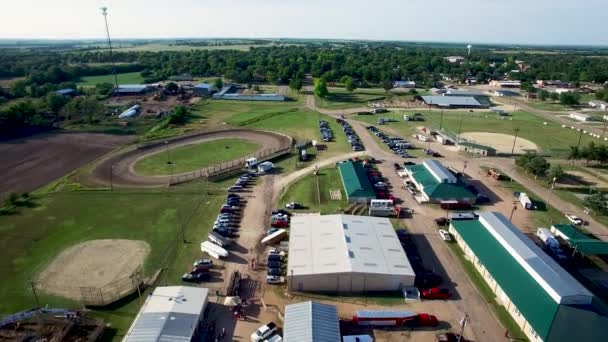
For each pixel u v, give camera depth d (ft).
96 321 163.53
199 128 479.00
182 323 155.02
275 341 155.33
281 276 197.26
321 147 411.34
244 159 368.89
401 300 182.29
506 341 158.71
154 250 219.41
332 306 167.43
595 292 187.83
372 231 221.25
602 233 244.83
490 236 216.33
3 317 167.43
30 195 287.48
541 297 165.37
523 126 510.99
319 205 277.64
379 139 442.91
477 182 322.96
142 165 351.87
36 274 196.54
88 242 226.17
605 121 539.29
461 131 483.10
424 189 291.38
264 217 259.80
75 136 437.99
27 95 651.25
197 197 289.12
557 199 291.99
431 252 221.46
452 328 165.37
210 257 214.07
